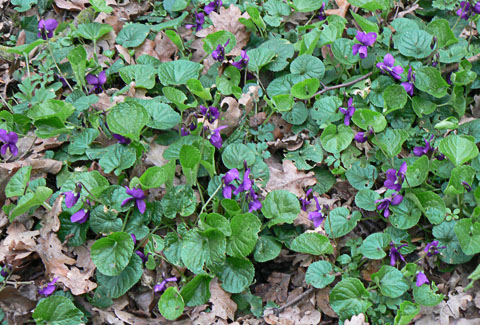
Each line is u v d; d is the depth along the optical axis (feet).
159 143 4.23
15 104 4.43
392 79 4.33
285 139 4.26
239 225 3.95
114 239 3.92
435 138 4.24
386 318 3.89
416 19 4.65
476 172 4.09
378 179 4.18
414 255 4.03
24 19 4.66
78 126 4.24
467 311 3.90
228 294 3.96
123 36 4.55
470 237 3.92
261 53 4.39
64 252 4.00
